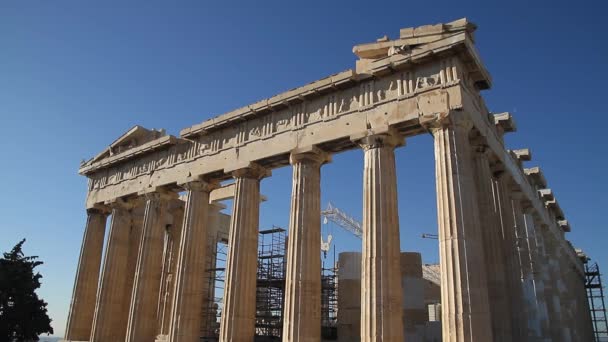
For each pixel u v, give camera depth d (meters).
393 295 21.38
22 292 43.38
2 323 41.50
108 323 34.66
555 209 43.12
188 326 28.59
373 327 20.80
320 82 26.50
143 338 31.59
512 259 26.73
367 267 21.91
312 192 26.03
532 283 29.12
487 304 19.52
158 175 34.62
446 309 19.58
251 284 27.31
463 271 19.53
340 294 38.47
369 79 25.17
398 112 23.47
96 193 39.88
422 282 38.34
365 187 23.34
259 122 29.58
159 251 33.88
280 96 28.14
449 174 21.08
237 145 30.00
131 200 37.56
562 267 44.44
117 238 36.81
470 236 20.12
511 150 31.48
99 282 35.91
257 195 29.28
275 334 43.84
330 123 25.89
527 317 28.20
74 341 36.09
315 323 23.95
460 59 22.88
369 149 23.91
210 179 31.89
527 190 33.75
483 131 24.19
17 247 45.88
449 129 21.77
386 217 22.52
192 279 29.61
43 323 43.94
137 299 32.12
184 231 30.78
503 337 22.75
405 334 36.38
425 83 23.17
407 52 23.91
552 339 33.56
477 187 24.33
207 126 31.67
